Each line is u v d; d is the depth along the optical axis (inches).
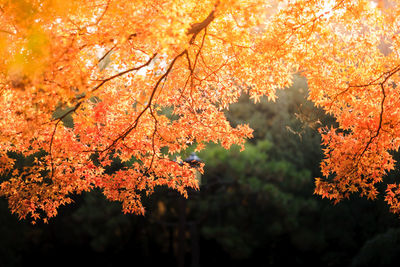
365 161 230.2
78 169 218.8
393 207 240.4
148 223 611.5
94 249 583.5
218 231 615.2
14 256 556.4
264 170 607.8
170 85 228.2
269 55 215.5
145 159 225.5
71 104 171.2
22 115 194.1
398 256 416.8
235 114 609.9
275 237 622.8
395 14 213.2
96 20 187.5
